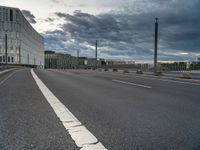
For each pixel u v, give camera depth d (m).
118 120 4.30
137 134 3.44
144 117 4.57
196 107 5.70
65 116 4.57
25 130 3.59
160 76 21.33
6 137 3.25
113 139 3.20
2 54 86.00
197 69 36.44
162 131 3.62
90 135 3.36
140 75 23.11
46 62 168.25
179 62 36.62
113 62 59.69
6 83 12.05
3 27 86.38
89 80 15.10
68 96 7.48
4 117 4.46
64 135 3.35
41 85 11.07
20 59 90.88
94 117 4.52
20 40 91.06
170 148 2.88
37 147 2.86
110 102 6.35
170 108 5.55
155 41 23.16
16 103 6.02
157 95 7.95
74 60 168.12
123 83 12.94
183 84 12.77
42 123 4.02
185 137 3.33
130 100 6.77
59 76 19.69
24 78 16.23
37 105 5.76
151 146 2.94
